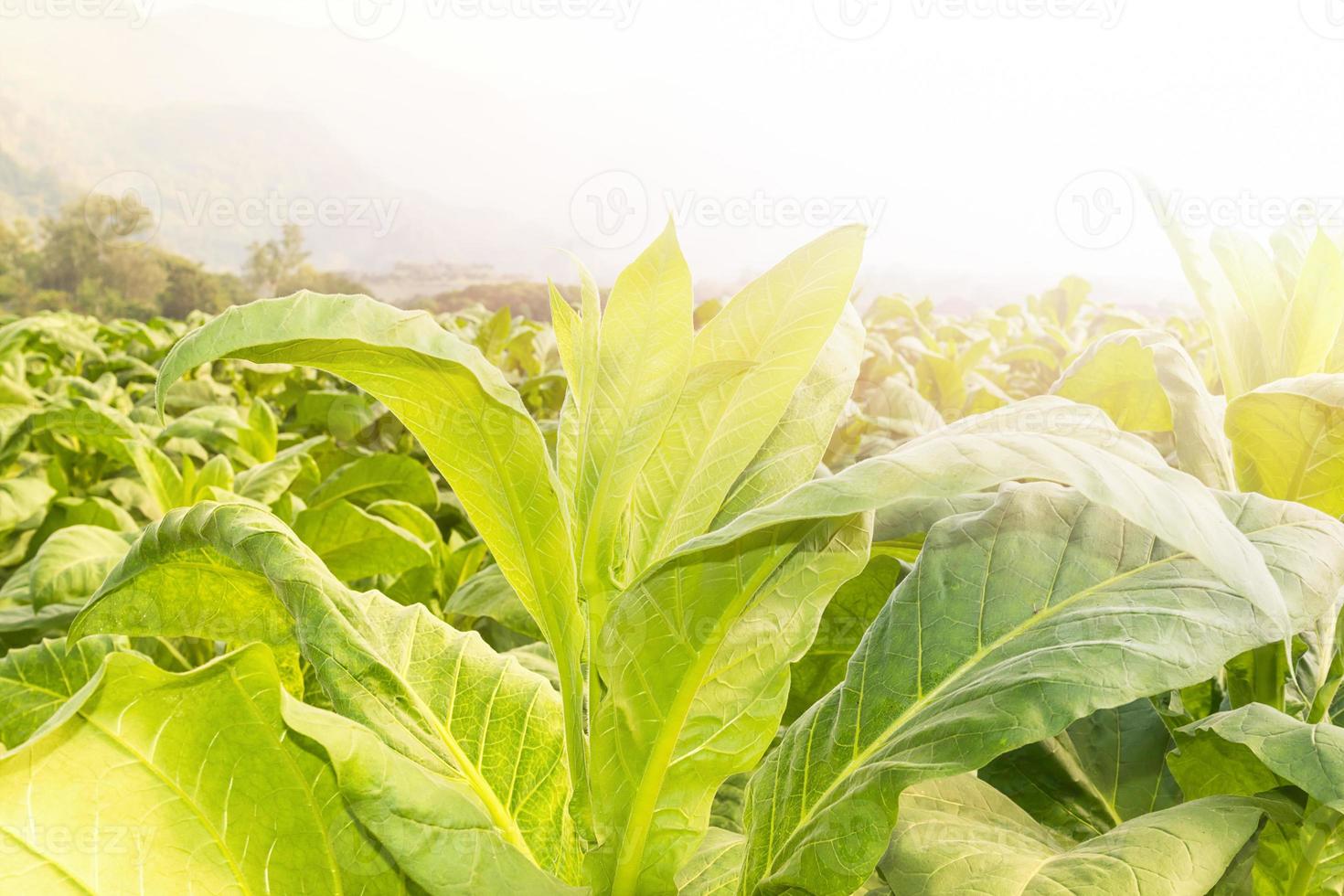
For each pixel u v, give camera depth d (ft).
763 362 2.88
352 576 6.72
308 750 2.33
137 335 22.98
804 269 2.93
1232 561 1.94
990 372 17.84
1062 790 3.74
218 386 16.46
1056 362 17.38
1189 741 3.26
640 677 2.48
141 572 3.04
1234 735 2.68
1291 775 2.43
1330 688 3.42
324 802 2.38
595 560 2.66
